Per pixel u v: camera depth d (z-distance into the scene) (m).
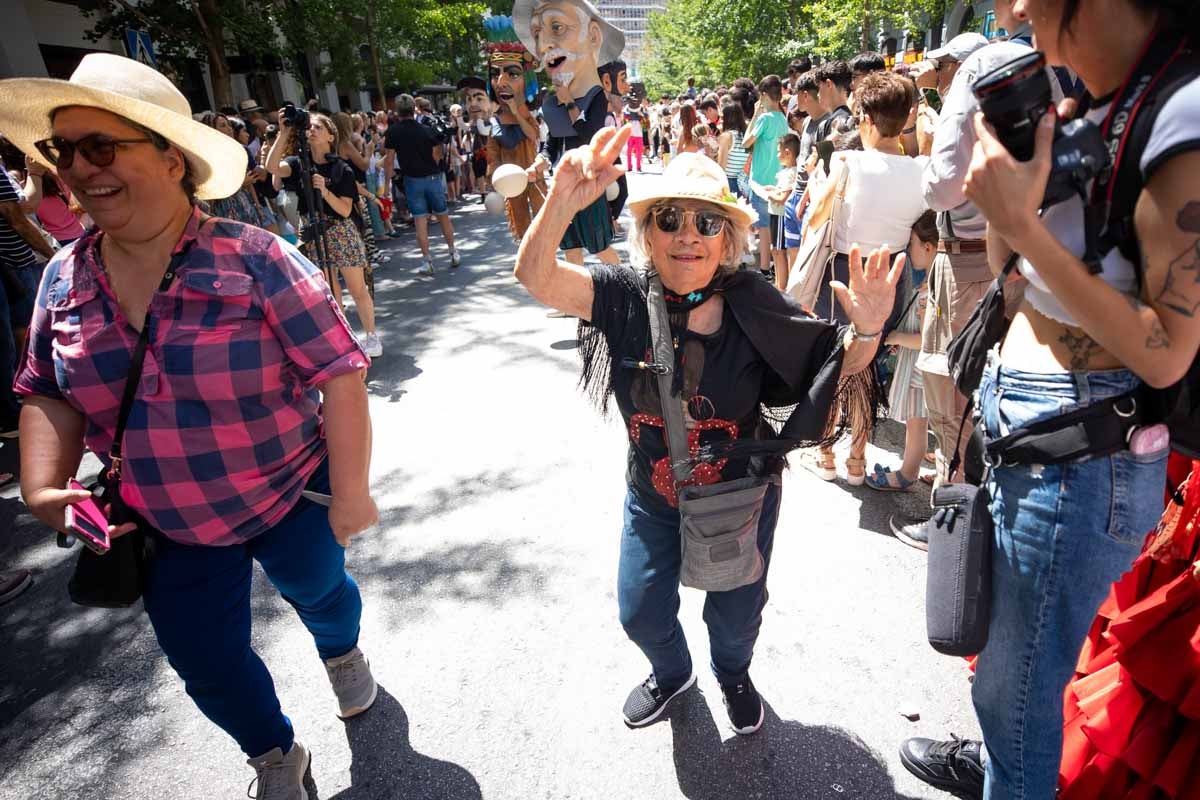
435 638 2.63
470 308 6.79
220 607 1.79
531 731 2.23
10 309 4.73
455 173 14.75
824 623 2.56
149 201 1.50
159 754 2.25
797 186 5.54
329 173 5.26
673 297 1.72
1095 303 1.09
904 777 2.01
